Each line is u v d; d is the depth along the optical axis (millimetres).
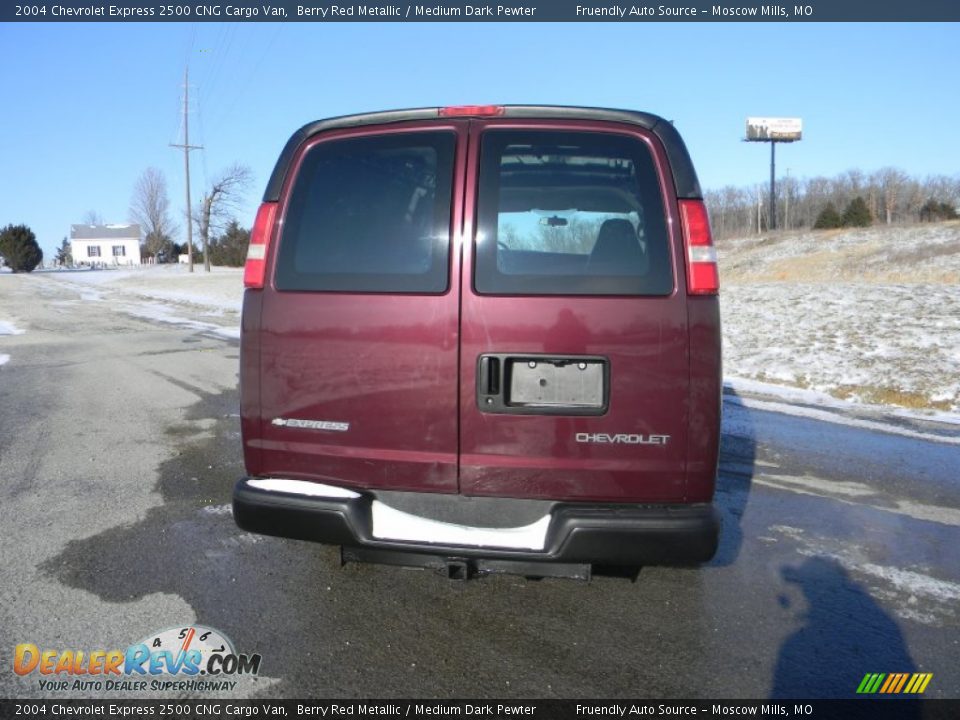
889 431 6414
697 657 2801
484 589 3330
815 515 4355
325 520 2738
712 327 2596
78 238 87688
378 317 2725
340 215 2830
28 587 3273
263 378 2871
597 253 2666
